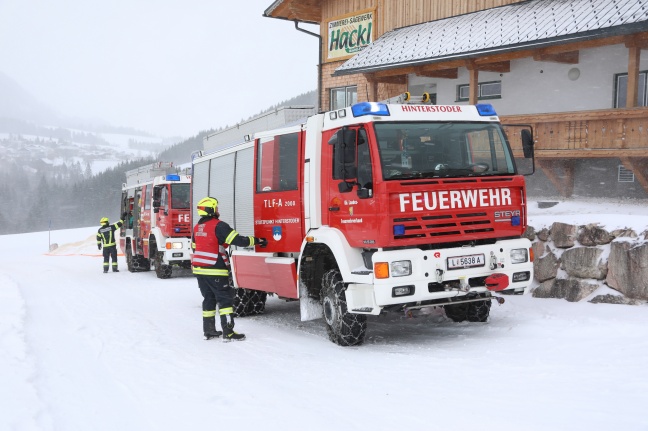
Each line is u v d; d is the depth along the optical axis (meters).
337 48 21.95
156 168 19.95
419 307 7.04
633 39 12.92
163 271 18.06
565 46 14.09
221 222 8.48
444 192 7.12
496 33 15.41
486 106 7.80
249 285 9.94
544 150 14.61
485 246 7.23
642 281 8.01
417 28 18.81
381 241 6.86
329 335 7.89
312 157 8.06
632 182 14.00
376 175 6.94
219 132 13.18
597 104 15.25
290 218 8.63
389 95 20.56
